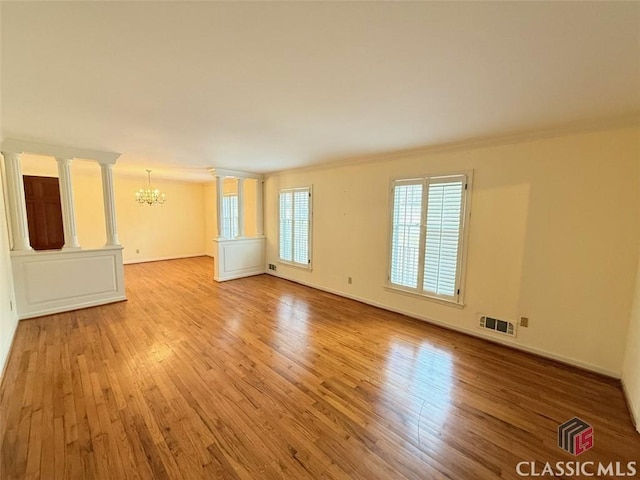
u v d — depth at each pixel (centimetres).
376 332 348
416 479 156
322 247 523
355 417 202
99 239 720
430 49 145
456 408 213
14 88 193
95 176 706
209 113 241
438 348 308
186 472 158
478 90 192
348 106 222
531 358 290
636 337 219
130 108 230
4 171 354
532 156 287
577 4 110
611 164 248
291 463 165
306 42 140
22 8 114
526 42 137
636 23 119
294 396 224
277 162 488
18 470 157
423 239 375
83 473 156
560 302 280
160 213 830
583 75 168
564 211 273
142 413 202
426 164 369
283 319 387
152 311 410
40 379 242
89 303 423
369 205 441
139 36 136
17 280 363
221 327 356
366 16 120
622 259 248
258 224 654
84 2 111
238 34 134
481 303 332
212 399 219
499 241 314
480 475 159
